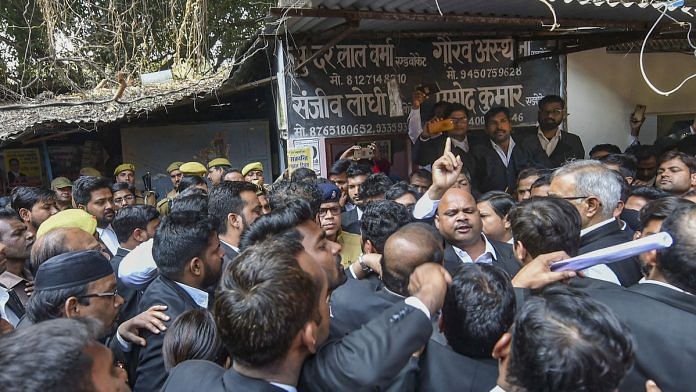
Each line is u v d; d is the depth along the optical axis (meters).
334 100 6.34
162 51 9.15
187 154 9.21
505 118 6.69
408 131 6.59
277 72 6.67
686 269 1.56
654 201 2.27
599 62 7.20
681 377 1.49
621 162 4.32
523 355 1.04
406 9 4.34
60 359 0.96
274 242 1.36
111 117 6.80
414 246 1.78
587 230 2.39
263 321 1.17
